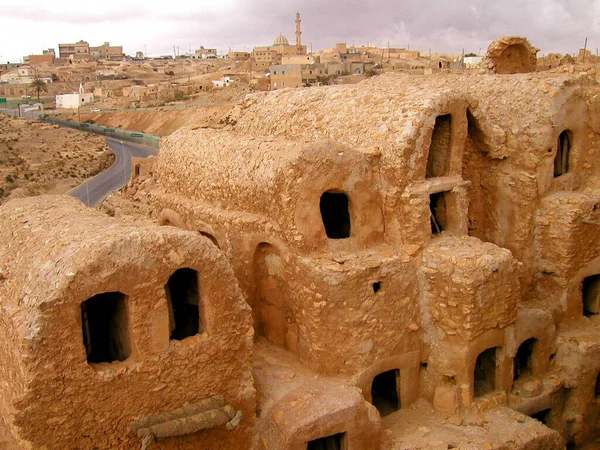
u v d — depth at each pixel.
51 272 8.45
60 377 8.37
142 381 9.06
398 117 11.87
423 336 12.17
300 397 10.54
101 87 107.50
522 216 13.90
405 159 11.53
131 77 127.25
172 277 11.45
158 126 68.56
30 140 56.78
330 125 13.20
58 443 8.55
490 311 11.80
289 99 15.10
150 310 8.98
